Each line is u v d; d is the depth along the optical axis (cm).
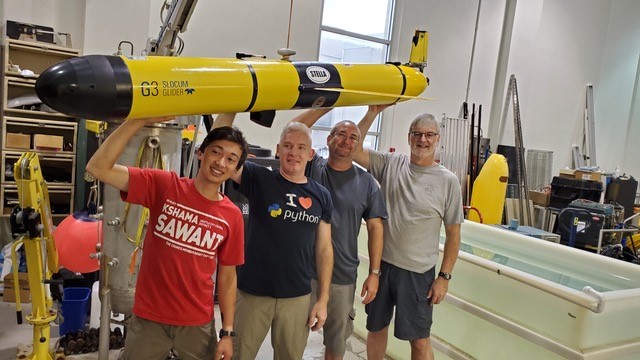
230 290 175
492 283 239
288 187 188
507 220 562
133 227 204
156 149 198
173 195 161
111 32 373
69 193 367
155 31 398
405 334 226
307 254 191
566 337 204
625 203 564
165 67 142
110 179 154
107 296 215
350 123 210
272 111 172
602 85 710
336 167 216
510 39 612
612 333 210
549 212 574
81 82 129
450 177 228
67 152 349
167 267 161
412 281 225
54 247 224
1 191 332
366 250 313
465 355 254
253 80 155
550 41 650
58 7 368
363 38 535
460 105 605
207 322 170
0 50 343
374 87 192
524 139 650
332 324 217
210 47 420
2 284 330
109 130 206
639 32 678
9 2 351
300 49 473
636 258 457
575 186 548
